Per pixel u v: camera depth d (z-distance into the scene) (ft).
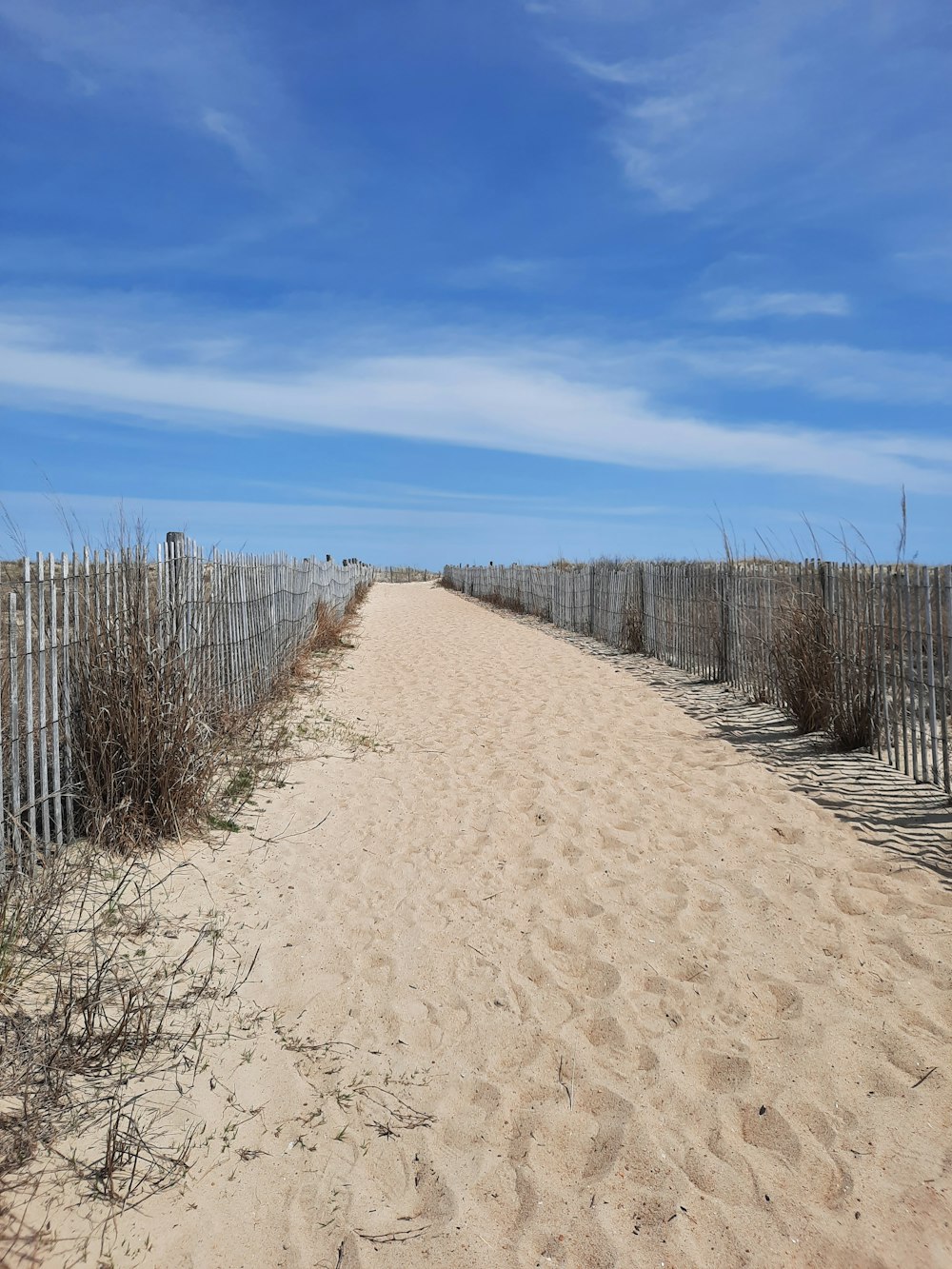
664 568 41.81
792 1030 10.55
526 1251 7.68
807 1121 9.05
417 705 32.30
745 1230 7.75
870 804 17.92
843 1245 7.50
